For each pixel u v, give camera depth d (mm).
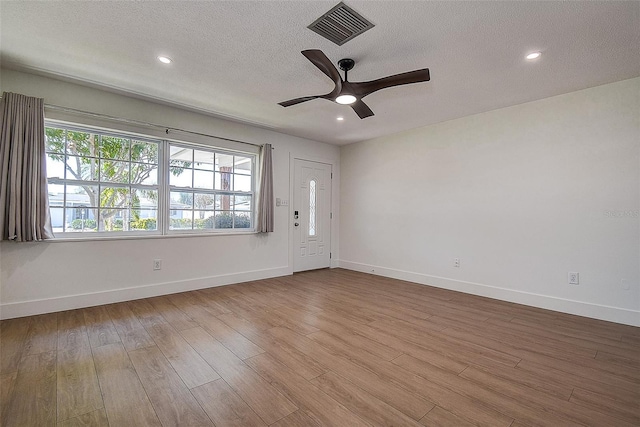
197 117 3980
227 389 1808
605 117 3006
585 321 2979
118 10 1967
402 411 1625
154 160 3756
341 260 5852
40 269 2973
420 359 2201
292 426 1505
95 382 1854
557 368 2082
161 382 1870
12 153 2758
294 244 5234
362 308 3348
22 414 1553
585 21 2004
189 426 1496
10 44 2387
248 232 4562
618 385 1881
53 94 3010
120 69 2789
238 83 3062
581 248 3145
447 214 4254
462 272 4082
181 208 3990
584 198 3127
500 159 3729
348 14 1971
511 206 3637
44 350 2252
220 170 4375
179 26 2139
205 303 3447
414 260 4648
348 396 1754
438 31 2131
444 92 3217
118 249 3418
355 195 5613
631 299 2873
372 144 5320
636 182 2852
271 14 1988
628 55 2438
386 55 2463
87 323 2787
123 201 3537
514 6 1870
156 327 2730
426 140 4520
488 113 3842
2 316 2795
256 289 4109
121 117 3391
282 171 4984
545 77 2852
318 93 3311
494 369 2068
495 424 1530
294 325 2828
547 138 3363
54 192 3121
